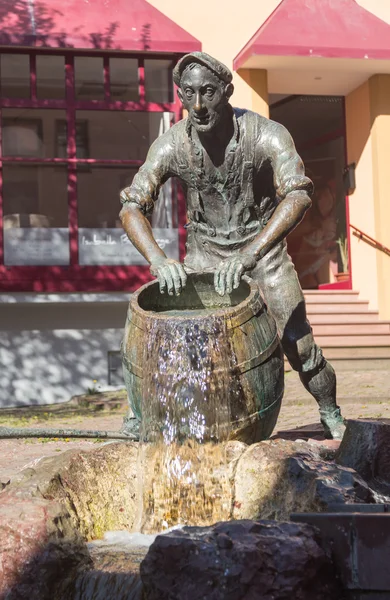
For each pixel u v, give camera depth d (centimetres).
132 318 577
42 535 413
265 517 482
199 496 524
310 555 372
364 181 1822
